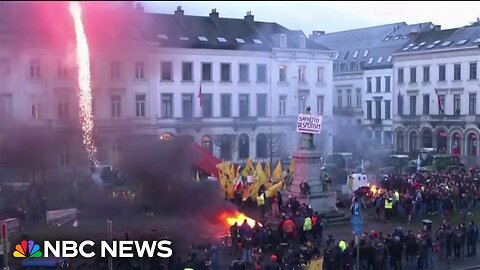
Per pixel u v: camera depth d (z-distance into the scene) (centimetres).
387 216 3356
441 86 6756
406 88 7212
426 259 2495
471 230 2716
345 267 2267
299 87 6431
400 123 7212
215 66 5944
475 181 3938
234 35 6197
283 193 3453
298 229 2712
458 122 6462
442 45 6762
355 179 4075
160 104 5653
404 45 7406
